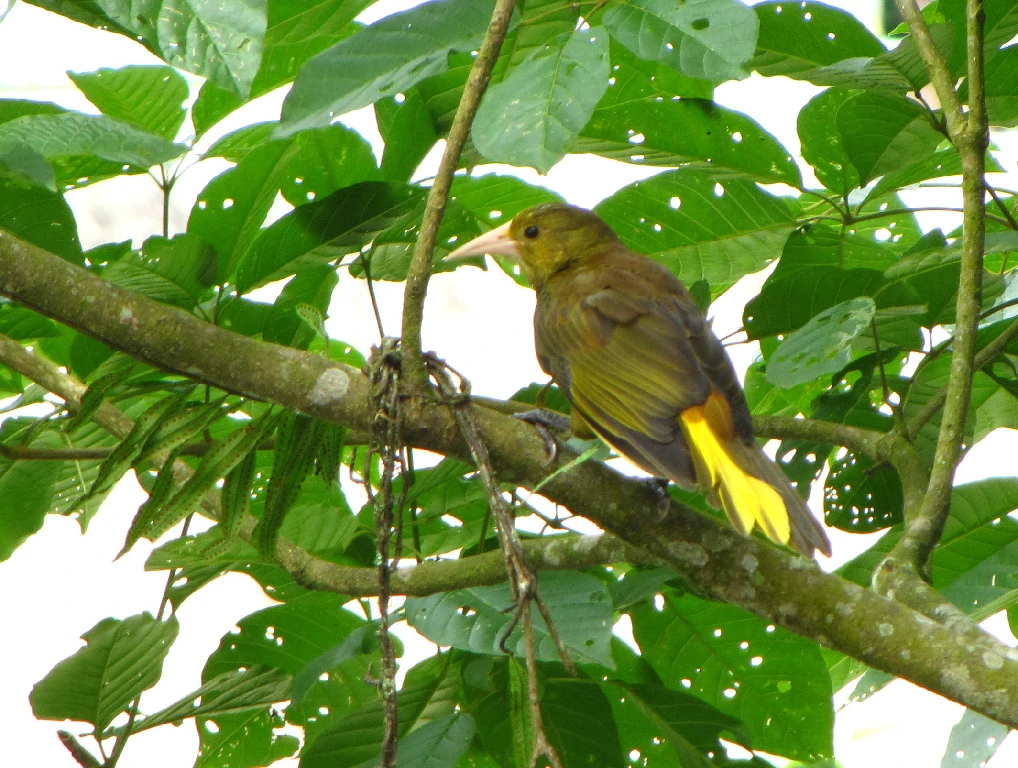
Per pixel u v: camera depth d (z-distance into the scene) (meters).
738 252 9.24
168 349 6.19
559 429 7.75
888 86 7.36
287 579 8.13
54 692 6.85
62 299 6.18
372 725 7.23
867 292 7.75
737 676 8.02
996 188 7.81
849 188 8.66
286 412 6.56
